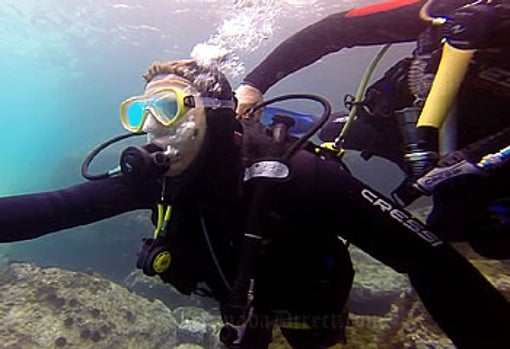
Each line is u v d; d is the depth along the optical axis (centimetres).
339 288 73
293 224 68
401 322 155
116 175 74
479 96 66
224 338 63
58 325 242
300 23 760
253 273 63
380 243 66
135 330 266
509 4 56
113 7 876
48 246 711
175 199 69
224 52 73
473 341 61
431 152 64
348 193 66
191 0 790
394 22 79
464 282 63
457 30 56
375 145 106
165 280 73
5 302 250
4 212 67
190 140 66
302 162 69
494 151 53
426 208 257
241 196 69
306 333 81
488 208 56
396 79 91
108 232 660
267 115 94
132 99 70
